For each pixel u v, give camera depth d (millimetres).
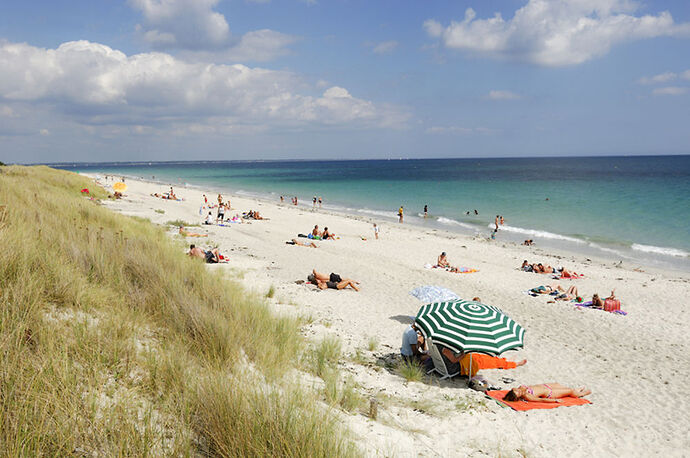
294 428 3490
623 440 6227
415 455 4504
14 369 3246
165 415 3547
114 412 3270
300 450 3256
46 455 2699
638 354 10508
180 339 5332
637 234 33344
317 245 24781
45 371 3387
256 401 3783
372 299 13750
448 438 5320
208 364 4715
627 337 11852
